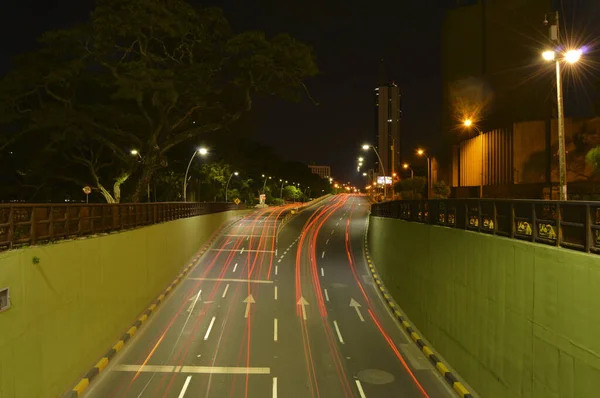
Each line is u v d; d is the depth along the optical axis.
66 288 13.28
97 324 15.74
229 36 38.47
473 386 13.24
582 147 39.66
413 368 15.68
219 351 17.03
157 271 25.03
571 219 9.20
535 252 9.96
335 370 15.41
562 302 8.92
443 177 68.31
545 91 49.50
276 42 37.25
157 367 15.40
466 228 14.91
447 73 63.12
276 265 34.84
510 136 44.38
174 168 64.50
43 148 41.53
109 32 35.00
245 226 59.34
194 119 43.50
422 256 19.28
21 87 37.59
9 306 10.20
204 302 24.14
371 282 30.00
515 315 10.80
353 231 56.47
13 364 10.28
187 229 34.81
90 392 13.37
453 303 15.17
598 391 7.82
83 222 15.73
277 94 41.06
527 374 10.18
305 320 21.27
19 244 11.70
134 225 22.14
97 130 42.84
